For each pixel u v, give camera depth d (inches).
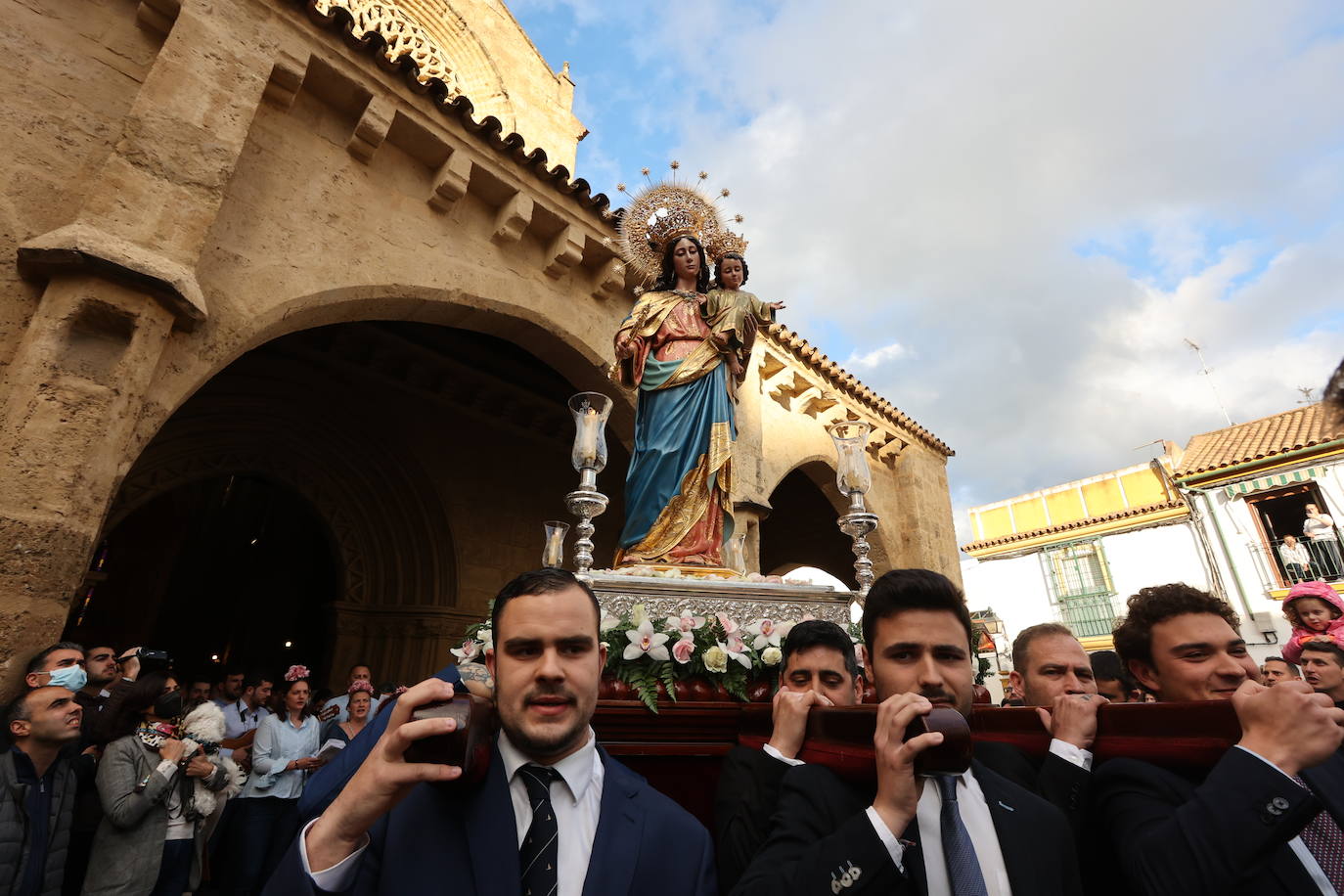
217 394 390.9
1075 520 803.4
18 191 181.3
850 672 105.0
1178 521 730.2
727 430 196.7
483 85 509.7
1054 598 800.9
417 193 278.4
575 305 319.9
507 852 57.9
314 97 255.6
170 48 206.5
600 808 65.2
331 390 432.1
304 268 233.0
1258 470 652.7
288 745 229.9
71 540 154.2
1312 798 51.3
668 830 65.4
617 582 154.8
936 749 56.2
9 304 170.6
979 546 871.1
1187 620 82.2
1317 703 53.7
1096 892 69.7
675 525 186.2
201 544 575.5
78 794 158.9
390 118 261.3
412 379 458.0
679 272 226.8
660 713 124.3
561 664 64.4
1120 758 69.6
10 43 192.9
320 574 589.9
